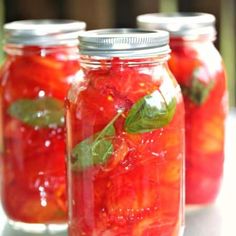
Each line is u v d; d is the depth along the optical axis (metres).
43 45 0.77
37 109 0.77
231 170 0.93
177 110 0.69
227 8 1.24
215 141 0.81
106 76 0.67
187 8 1.15
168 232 0.70
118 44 0.66
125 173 0.67
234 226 0.78
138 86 0.67
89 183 0.68
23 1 1.14
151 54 0.67
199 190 0.81
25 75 0.77
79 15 1.15
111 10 1.14
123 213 0.68
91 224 0.69
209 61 0.79
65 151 0.72
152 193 0.68
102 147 0.67
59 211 0.78
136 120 0.67
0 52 1.21
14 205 0.79
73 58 0.78
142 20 0.79
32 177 0.78
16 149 0.78
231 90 1.29
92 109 0.67
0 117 0.79
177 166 0.70
